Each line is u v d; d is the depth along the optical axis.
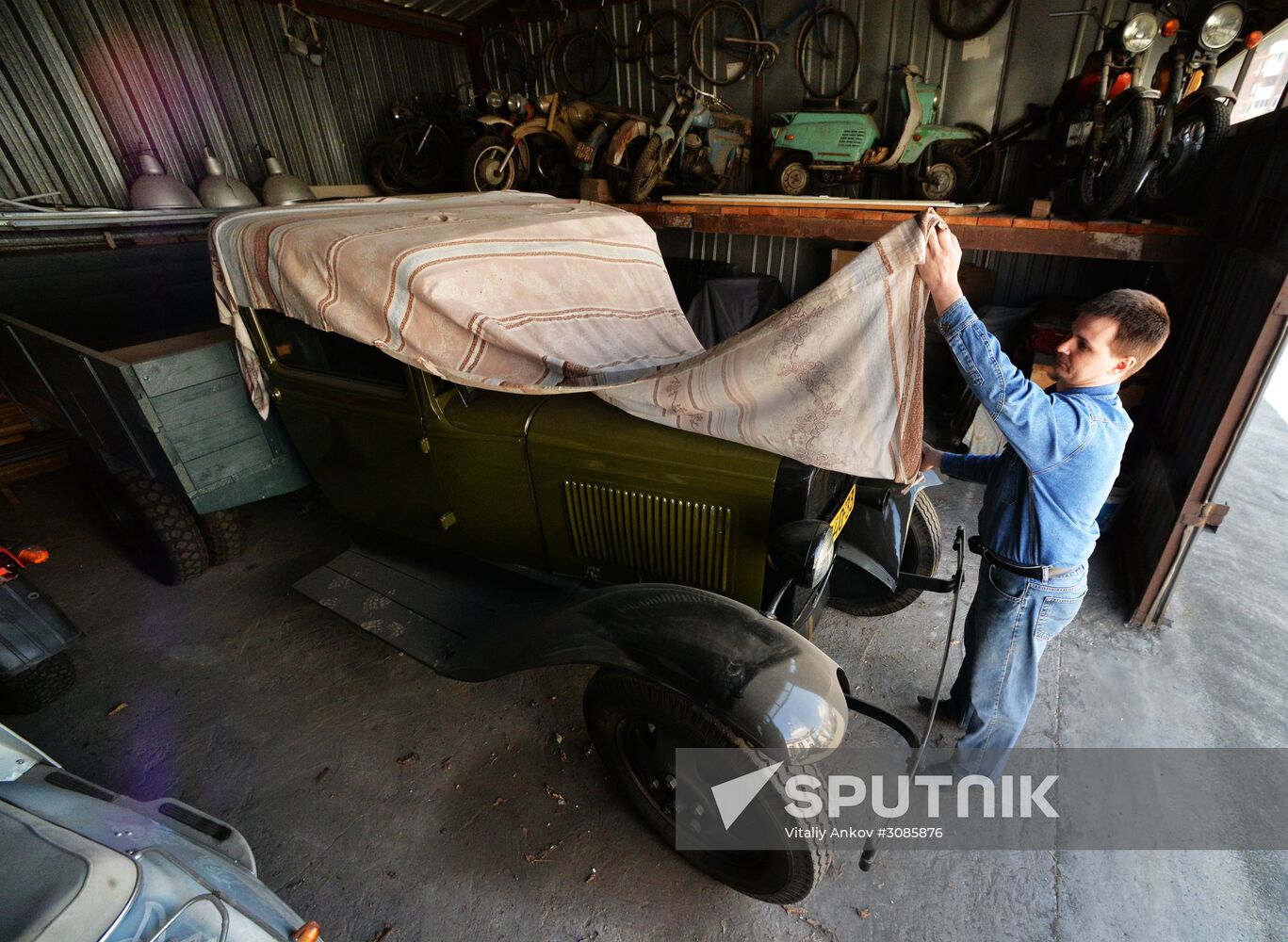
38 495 4.02
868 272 1.48
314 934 1.14
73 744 2.31
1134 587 2.85
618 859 1.88
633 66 6.80
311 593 2.55
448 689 2.51
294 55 5.61
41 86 4.29
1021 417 1.40
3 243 3.95
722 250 6.90
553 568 2.35
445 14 6.83
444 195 2.96
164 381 2.37
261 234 2.09
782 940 1.67
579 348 2.13
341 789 2.11
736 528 1.88
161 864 1.06
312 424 2.55
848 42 5.90
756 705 1.38
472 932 1.71
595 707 1.73
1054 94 5.38
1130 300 1.37
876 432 1.63
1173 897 1.76
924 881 1.81
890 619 2.84
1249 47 4.54
